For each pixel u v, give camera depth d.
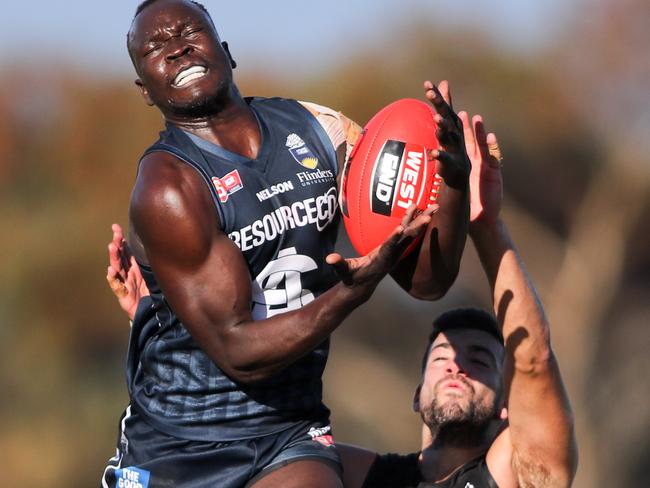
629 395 94.81
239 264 17.64
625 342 97.62
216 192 17.91
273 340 16.95
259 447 18.41
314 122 19.12
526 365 20.28
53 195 102.44
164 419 18.70
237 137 18.50
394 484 21.67
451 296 91.12
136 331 19.42
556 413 20.47
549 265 99.50
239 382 18.25
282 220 18.22
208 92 18.30
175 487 18.53
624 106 104.31
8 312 95.56
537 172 100.94
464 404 21.30
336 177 18.98
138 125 101.19
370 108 96.75
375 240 18.20
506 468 21.09
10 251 97.25
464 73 102.50
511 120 101.75
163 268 17.64
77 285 95.69
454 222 18.11
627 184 100.38
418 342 92.88
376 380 92.38
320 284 18.75
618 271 98.88
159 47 18.42
